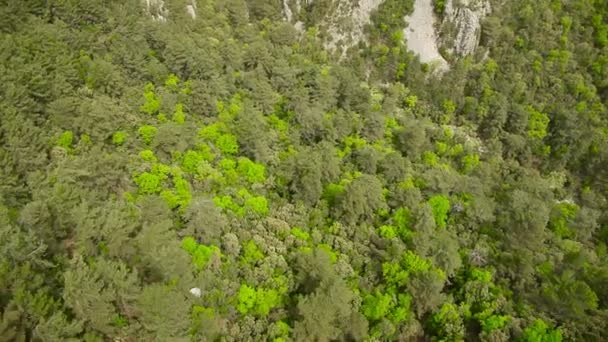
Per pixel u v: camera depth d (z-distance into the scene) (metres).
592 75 139.00
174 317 53.25
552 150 131.12
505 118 131.88
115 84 95.88
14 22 99.31
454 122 136.00
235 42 129.25
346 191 88.06
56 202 63.41
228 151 92.69
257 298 68.88
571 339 75.81
